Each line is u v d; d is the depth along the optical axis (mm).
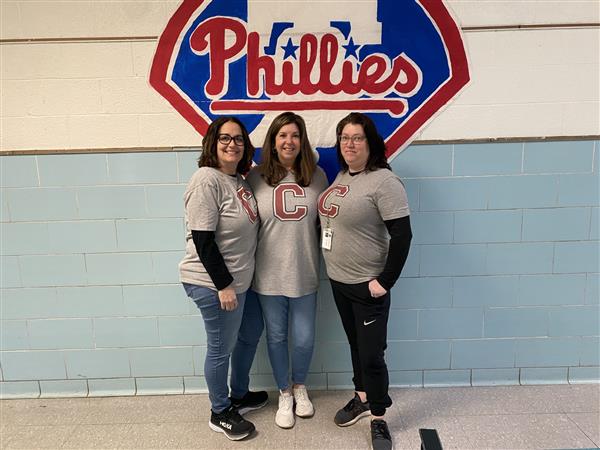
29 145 2234
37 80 2182
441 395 2391
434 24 2150
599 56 2176
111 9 2129
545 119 2229
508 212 2311
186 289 1955
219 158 1861
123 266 2352
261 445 2051
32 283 2355
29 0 2117
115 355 2426
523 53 2174
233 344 2023
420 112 2221
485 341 2428
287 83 2197
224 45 2164
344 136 1842
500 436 2078
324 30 2152
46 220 2299
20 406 2365
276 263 1981
